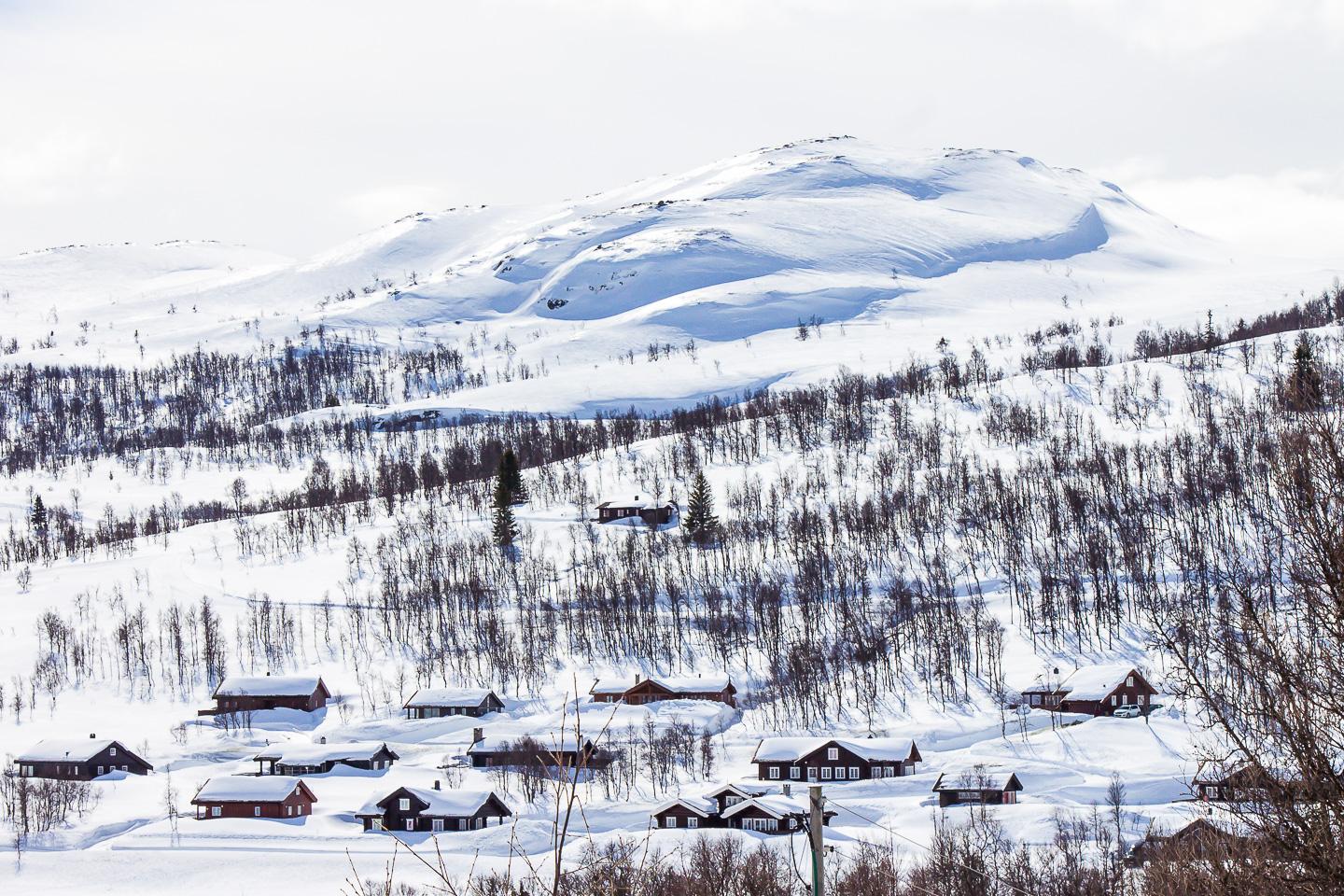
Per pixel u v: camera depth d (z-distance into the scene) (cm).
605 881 6375
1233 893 6056
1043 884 19988
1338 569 5931
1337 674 5950
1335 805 5850
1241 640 6244
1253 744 6156
